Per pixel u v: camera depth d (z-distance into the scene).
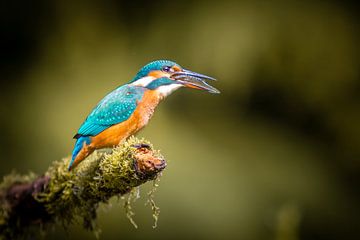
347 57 13.73
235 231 11.90
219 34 13.27
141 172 5.49
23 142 12.66
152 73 7.59
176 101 13.47
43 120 12.77
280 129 14.07
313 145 14.07
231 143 13.24
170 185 11.98
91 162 6.21
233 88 13.40
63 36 14.09
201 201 11.98
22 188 6.77
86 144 6.83
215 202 12.10
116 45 14.02
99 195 6.05
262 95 13.95
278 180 12.95
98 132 6.86
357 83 13.98
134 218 11.71
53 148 12.41
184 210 11.83
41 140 12.54
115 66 13.66
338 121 14.30
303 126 14.35
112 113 6.93
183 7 13.88
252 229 12.06
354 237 13.12
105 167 5.68
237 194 12.34
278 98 14.05
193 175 12.27
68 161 6.61
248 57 13.22
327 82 13.91
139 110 7.17
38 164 12.32
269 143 13.60
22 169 12.38
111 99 7.02
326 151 14.15
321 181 13.35
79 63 13.72
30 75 13.67
